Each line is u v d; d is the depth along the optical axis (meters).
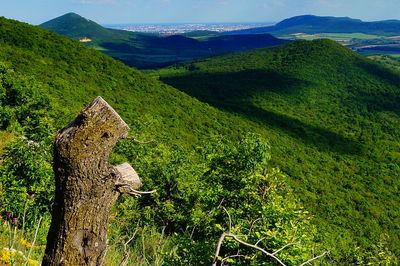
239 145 8.94
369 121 100.75
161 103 57.06
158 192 11.32
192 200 11.27
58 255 1.66
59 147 1.62
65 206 1.66
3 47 48.75
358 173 61.41
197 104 64.38
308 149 68.06
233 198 7.52
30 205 4.94
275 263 3.29
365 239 31.50
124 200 7.87
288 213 4.65
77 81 48.38
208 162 9.40
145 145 14.02
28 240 4.01
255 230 3.76
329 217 36.66
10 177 5.61
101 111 1.67
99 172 1.68
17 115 12.31
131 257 3.82
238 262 3.28
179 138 41.53
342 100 122.81
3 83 15.27
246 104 106.12
